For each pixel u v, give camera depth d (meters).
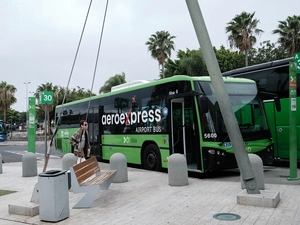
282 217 5.78
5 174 12.53
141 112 12.51
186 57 33.34
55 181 6.13
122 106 13.66
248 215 5.98
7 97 57.84
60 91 55.72
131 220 6.02
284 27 33.25
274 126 12.30
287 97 11.94
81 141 10.39
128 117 13.26
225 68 38.81
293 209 6.24
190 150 11.09
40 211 6.20
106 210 6.75
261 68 12.89
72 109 18.27
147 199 7.55
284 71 12.10
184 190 8.34
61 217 6.20
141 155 12.55
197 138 10.04
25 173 11.77
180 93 10.61
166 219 5.98
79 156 10.41
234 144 6.93
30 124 17.53
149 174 11.09
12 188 9.70
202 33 6.92
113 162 9.79
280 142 12.13
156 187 8.87
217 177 10.52
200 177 10.59
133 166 14.43
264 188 8.04
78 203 6.99
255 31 37.00
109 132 14.46
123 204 7.18
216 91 7.00
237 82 10.80
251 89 11.02
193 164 10.92
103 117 14.95
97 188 6.98
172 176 8.96
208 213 6.22
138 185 9.27
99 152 15.12
